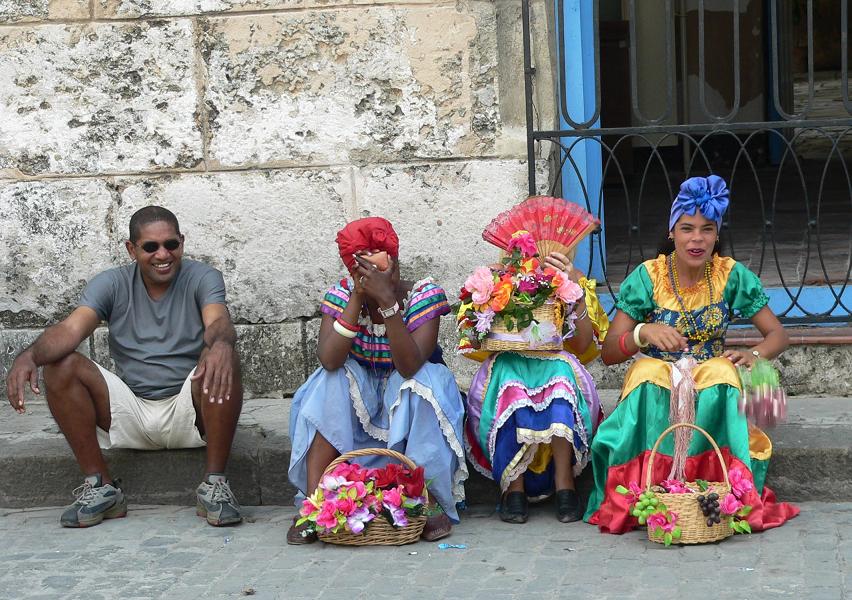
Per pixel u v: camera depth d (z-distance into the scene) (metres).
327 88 6.60
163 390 5.68
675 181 12.70
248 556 5.06
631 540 5.05
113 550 5.19
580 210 5.38
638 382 5.19
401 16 6.51
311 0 6.54
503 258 5.34
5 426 6.44
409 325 5.28
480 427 5.34
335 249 6.68
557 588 4.53
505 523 5.38
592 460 5.31
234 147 6.66
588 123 6.37
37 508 5.89
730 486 4.91
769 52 13.09
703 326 5.27
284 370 6.76
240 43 6.59
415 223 6.63
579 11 6.74
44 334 5.49
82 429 5.54
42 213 6.77
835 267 7.86
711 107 13.13
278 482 5.82
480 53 6.50
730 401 5.12
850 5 24.39
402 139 6.59
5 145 6.75
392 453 5.16
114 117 6.69
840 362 6.32
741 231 9.74
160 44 6.62
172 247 5.55
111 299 5.70
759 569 4.63
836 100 20.33
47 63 6.68
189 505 5.86
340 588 4.64
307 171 6.64
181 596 4.62
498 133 6.55
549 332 5.29
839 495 5.46
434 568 4.82
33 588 4.76
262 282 6.72
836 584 4.43
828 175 12.66
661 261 5.38
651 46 12.54
